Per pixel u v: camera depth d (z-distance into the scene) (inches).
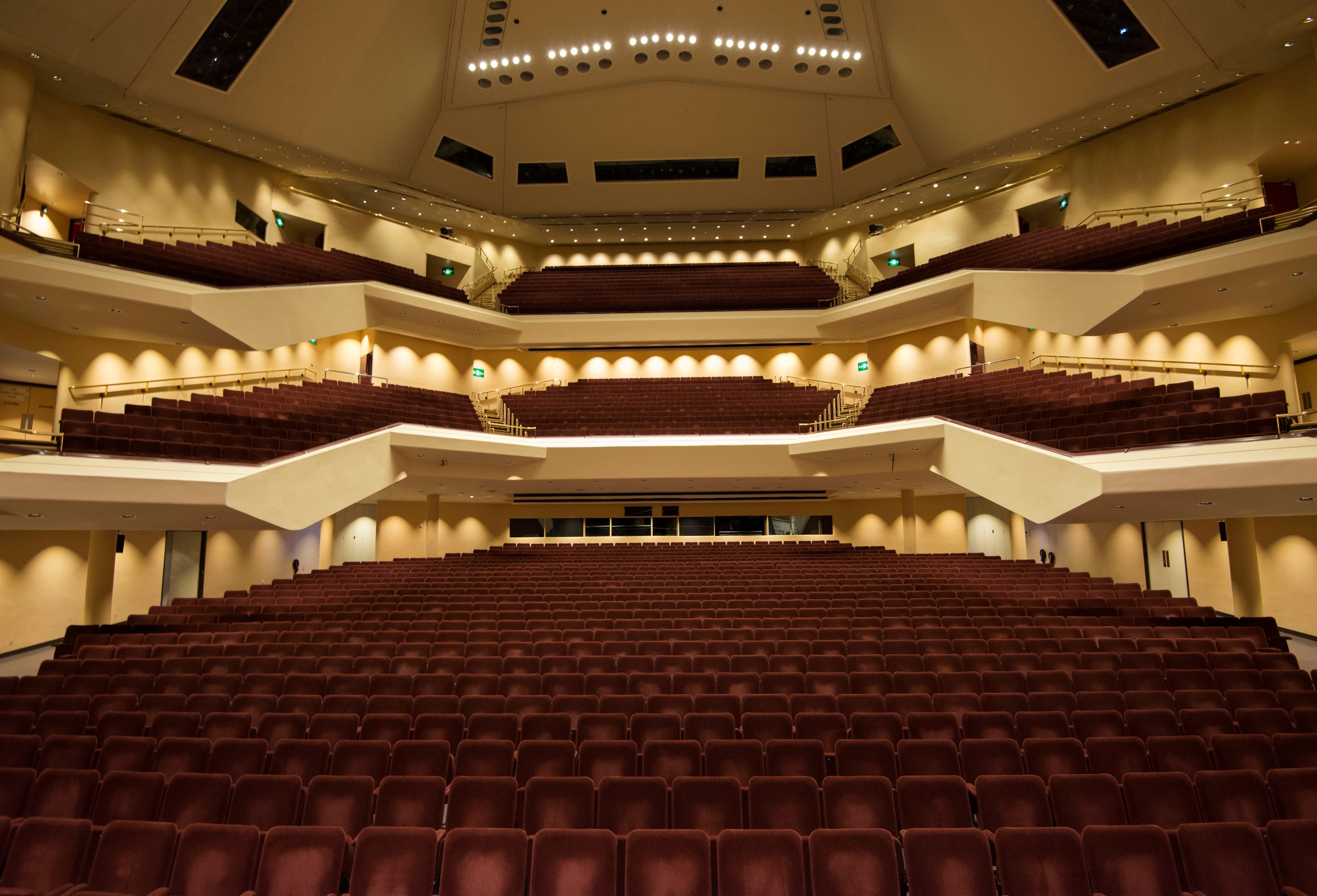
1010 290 502.6
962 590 401.7
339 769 175.9
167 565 492.1
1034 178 616.1
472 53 597.0
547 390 701.9
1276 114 458.3
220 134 530.0
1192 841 133.5
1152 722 198.7
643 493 684.7
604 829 136.4
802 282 740.7
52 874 135.1
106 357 442.9
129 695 221.6
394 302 583.2
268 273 528.4
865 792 154.9
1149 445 319.0
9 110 400.5
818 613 341.1
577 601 376.5
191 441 379.2
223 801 157.6
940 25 534.9
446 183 690.8
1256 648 274.7
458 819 154.1
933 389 594.9
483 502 687.1
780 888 129.3
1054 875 129.6
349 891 131.7
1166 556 492.7
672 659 256.5
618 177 709.9
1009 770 173.3
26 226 455.2
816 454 522.9
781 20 574.2
